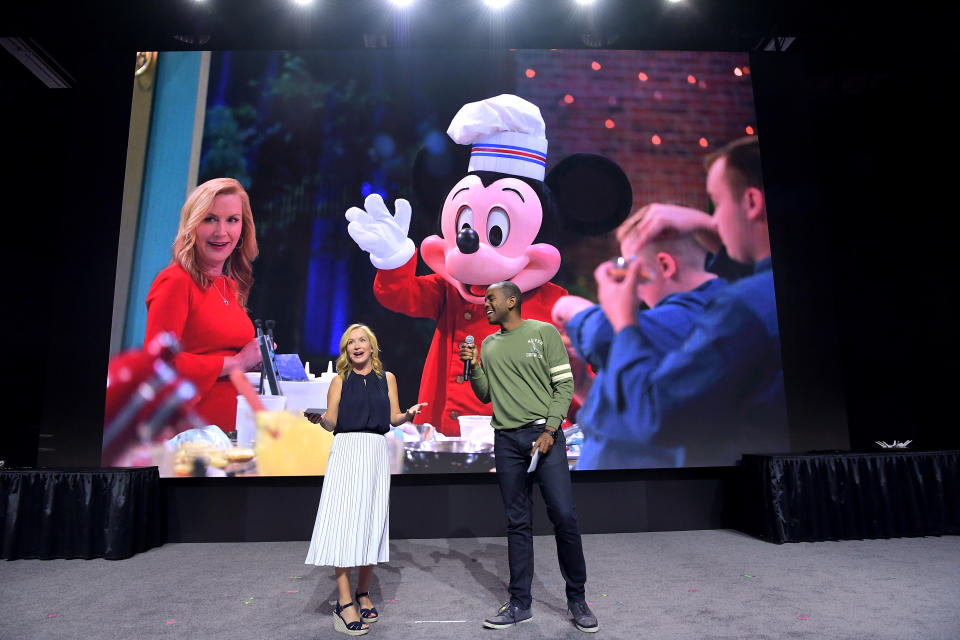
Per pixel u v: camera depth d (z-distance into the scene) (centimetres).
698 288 370
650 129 385
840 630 185
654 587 237
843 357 374
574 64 389
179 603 222
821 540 321
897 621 193
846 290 379
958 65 351
